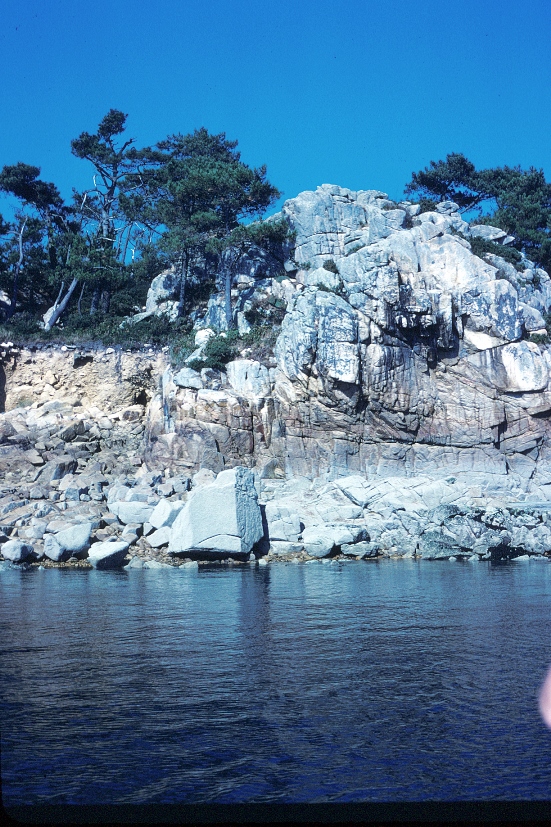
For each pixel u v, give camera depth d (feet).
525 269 193.26
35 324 204.44
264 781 31.55
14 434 162.09
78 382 187.93
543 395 167.43
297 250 191.83
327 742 35.65
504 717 39.01
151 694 42.86
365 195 195.72
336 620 64.49
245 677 46.24
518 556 125.08
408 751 34.58
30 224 229.86
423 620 64.59
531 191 261.03
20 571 103.50
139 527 120.57
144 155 252.01
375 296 163.32
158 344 192.65
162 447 158.51
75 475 151.53
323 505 139.33
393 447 164.45
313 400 163.02
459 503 145.48
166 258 212.43
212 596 78.38
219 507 113.91
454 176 278.26
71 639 56.65
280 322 183.93
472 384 168.55
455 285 170.19
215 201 203.41
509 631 59.82
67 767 32.78
